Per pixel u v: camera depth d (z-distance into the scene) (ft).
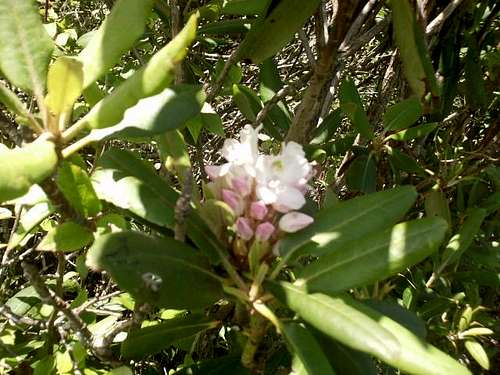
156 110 0.95
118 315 1.63
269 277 1.08
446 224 1.03
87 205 1.07
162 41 2.54
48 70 0.92
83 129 0.88
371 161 1.95
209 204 1.14
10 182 0.76
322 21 1.70
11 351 1.38
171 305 1.01
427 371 0.88
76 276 2.13
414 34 1.47
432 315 2.12
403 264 1.02
